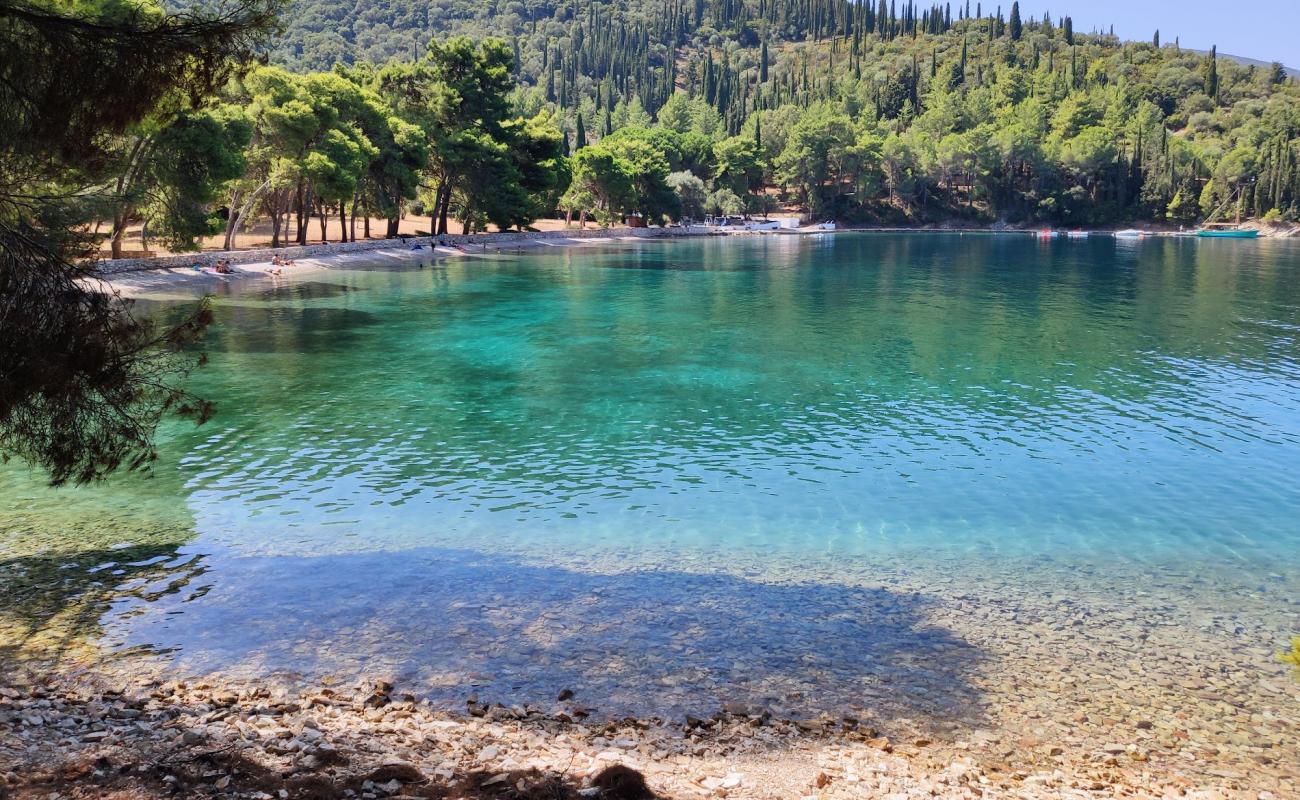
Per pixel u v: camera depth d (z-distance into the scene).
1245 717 12.52
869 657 14.23
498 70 115.12
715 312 59.03
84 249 11.95
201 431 28.80
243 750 9.59
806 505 22.47
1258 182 191.38
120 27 10.25
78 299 10.52
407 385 35.94
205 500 22.14
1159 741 11.81
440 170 115.38
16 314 10.10
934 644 14.76
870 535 20.38
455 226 136.62
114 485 23.17
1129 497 23.22
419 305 60.06
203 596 16.27
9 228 10.58
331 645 14.31
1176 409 33.00
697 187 171.25
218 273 70.69
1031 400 34.38
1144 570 18.39
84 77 10.16
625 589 17.03
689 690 12.97
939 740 11.66
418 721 11.42
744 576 17.81
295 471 24.70
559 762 10.10
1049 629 15.45
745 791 9.67
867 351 44.88
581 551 19.12
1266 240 171.75
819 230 187.88
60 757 9.14
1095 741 11.77
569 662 13.84
